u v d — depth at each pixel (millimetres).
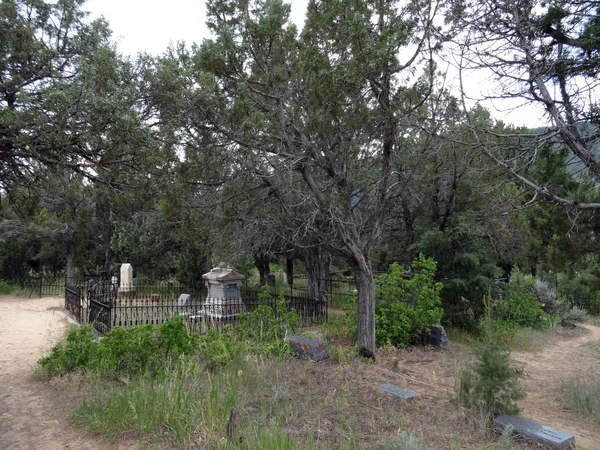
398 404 6184
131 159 6895
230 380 6156
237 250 14469
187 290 22734
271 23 9047
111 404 5473
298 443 4570
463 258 13492
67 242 26594
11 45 6422
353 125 8828
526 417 6613
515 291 16891
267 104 9695
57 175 7297
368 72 8102
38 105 6062
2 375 7637
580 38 6129
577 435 5812
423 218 14883
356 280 9672
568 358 11719
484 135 9156
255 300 18438
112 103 6055
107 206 27172
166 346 7395
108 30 7566
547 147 6938
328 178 9898
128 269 22156
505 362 6020
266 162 8844
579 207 6105
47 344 10242
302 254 19703
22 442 4793
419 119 9031
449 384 7727
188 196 9047
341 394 6414
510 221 13477
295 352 8828
